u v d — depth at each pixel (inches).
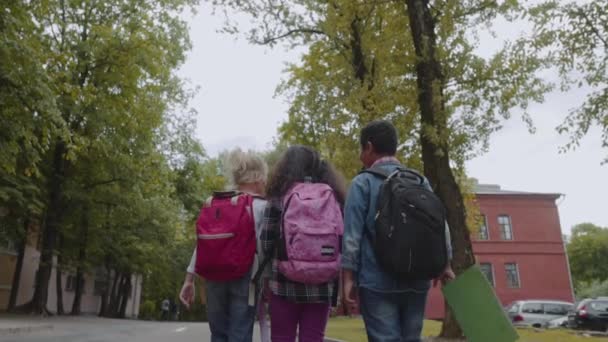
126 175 924.6
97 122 814.5
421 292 118.0
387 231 112.9
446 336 414.9
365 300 117.2
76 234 1005.2
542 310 984.3
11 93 455.5
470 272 129.3
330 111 621.9
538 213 1590.8
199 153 1423.5
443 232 115.7
